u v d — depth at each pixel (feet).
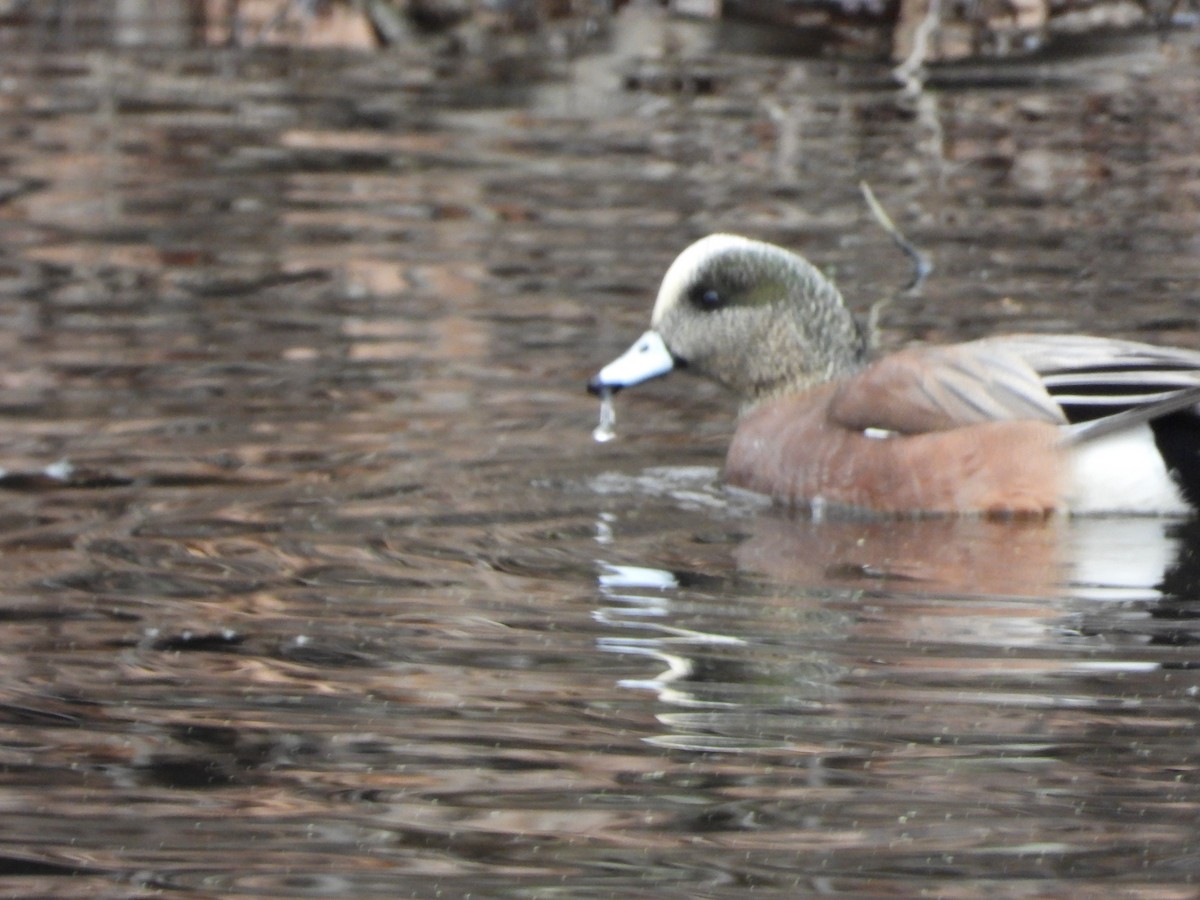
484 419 39.63
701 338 38.37
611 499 35.01
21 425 38.42
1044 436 34.01
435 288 49.83
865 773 23.12
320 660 26.73
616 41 83.41
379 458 36.81
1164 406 33.14
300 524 32.91
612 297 48.83
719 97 73.87
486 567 30.86
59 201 58.95
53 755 23.68
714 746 23.88
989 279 50.06
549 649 27.12
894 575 30.63
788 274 38.09
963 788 22.68
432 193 60.08
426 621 28.27
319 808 22.30
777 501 35.35
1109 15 87.15
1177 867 20.74
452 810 22.25
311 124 69.62
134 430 38.24
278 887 20.47
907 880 20.54
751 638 27.58
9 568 30.45
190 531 32.35
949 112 71.26
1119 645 27.17
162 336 45.32
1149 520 33.81
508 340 45.29
